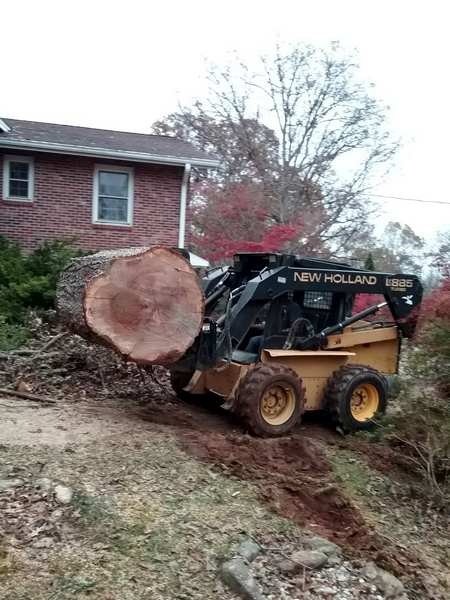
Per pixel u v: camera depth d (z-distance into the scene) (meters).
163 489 5.14
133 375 8.81
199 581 4.15
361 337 8.00
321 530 5.18
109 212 15.38
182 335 6.57
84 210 15.14
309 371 7.58
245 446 6.41
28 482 4.86
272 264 7.57
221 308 8.05
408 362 8.14
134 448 5.84
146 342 6.42
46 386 7.89
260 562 4.50
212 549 4.47
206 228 22.12
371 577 4.66
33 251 13.95
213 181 27.56
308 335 7.61
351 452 7.00
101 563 4.10
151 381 8.79
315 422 8.09
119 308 6.33
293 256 7.63
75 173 15.06
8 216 14.78
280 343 7.41
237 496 5.32
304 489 5.71
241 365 7.11
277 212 24.94
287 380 7.04
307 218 23.95
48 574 3.92
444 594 4.81
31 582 3.83
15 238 14.82
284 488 5.68
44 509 4.54
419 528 5.74
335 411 7.46
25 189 14.92
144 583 4.01
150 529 4.53
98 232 15.24
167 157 15.09
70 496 4.71
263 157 27.64
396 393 7.90
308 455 6.56
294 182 26.23
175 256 6.55
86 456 5.50
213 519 4.86
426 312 8.79
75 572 3.97
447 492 6.31
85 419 6.66
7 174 14.76
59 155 14.93
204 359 7.03
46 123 17.94
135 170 15.38
